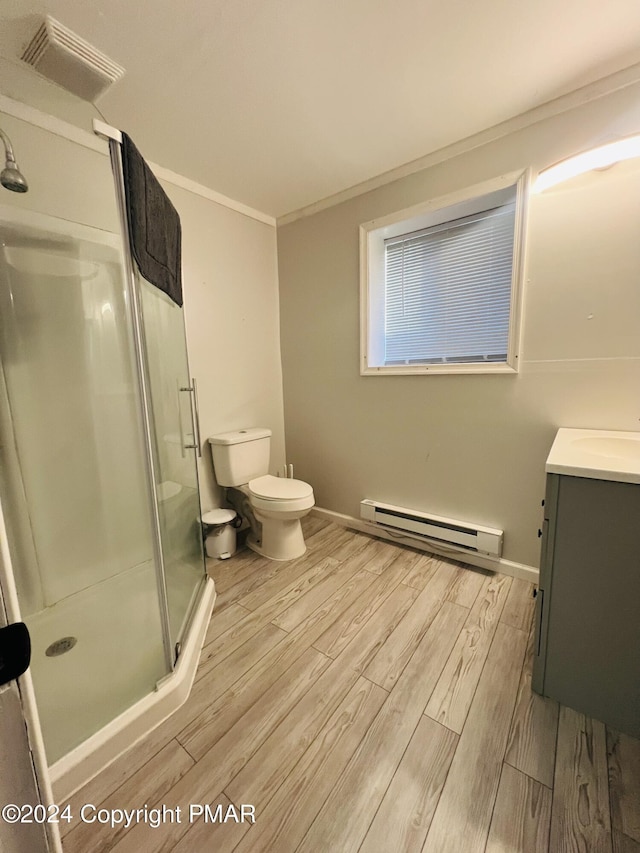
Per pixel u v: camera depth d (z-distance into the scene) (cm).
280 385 281
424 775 97
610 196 145
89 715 106
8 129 122
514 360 175
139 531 165
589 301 154
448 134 170
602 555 106
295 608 168
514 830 84
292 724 112
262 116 154
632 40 121
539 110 154
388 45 120
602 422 158
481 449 194
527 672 130
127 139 116
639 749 103
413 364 228
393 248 227
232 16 108
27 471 149
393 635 149
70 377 158
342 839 84
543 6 108
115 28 110
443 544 209
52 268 148
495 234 189
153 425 138
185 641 138
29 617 150
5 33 109
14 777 41
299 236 250
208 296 223
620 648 106
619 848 81
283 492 210
